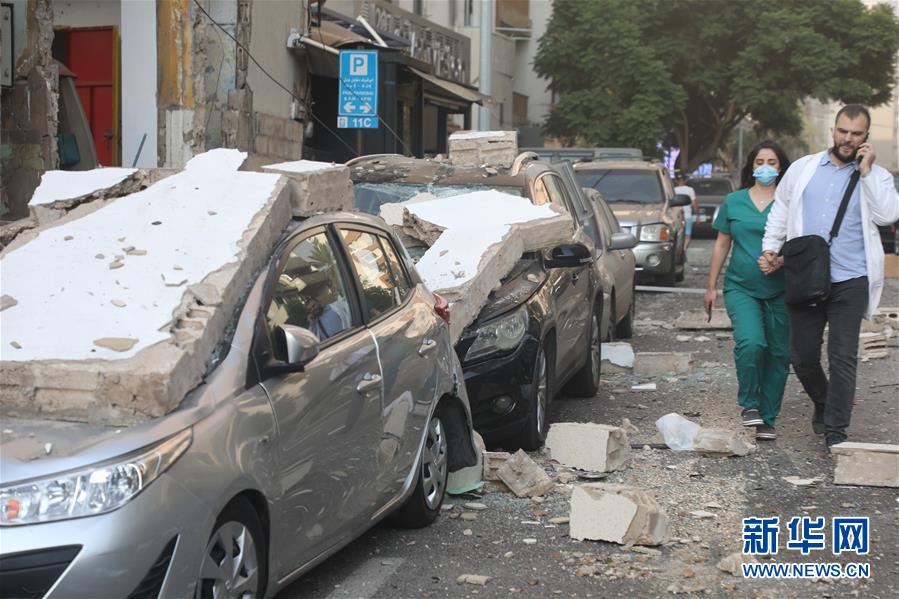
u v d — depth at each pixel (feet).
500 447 25.79
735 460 25.40
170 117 49.96
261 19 56.65
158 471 12.62
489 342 24.17
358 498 17.17
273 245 16.72
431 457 20.30
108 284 15.15
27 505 12.03
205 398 13.80
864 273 24.81
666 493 22.65
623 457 24.73
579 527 19.57
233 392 14.24
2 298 14.83
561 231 28.89
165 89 49.90
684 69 152.15
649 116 141.90
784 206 25.77
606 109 144.77
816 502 22.03
